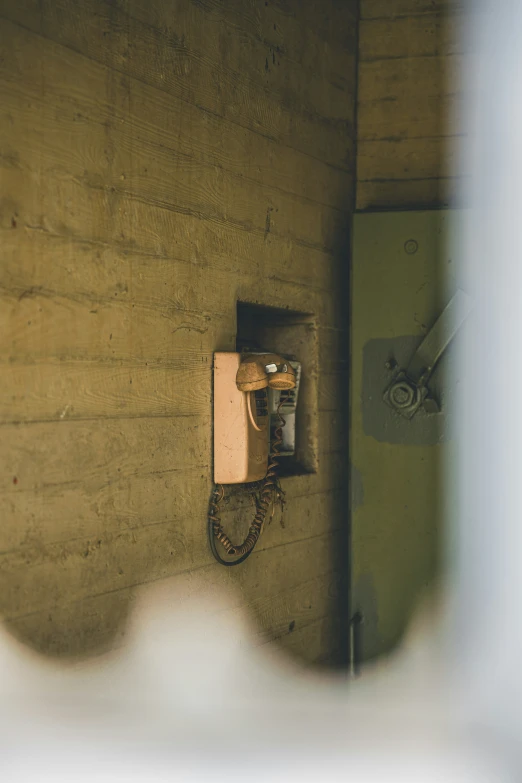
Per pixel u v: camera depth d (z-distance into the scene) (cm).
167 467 284
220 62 315
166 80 285
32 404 231
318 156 379
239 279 325
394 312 381
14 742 226
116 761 260
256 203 336
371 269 384
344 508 404
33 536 232
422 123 400
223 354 304
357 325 386
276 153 350
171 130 288
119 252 263
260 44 339
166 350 284
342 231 400
